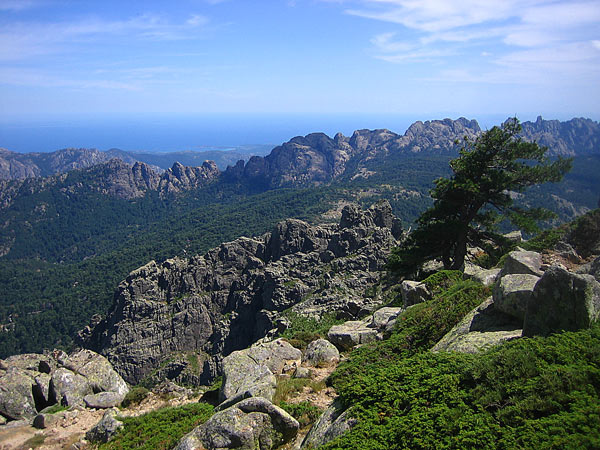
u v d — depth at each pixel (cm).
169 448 1509
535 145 3444
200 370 8769
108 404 2128
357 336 2233
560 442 754
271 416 1363
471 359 1148
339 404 1237
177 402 2105
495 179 3406
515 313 1405
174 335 9388
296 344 2348
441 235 3622
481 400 955
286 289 8031
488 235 3734
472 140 3775
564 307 1163
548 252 3253
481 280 2022
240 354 2080
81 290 17475
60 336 14500
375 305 4091
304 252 9494
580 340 1043
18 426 1980
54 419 1973
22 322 15338
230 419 1337
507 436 824
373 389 1157
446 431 905
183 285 10050
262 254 10275
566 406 850
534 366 982
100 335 10212
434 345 1659
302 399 1595
